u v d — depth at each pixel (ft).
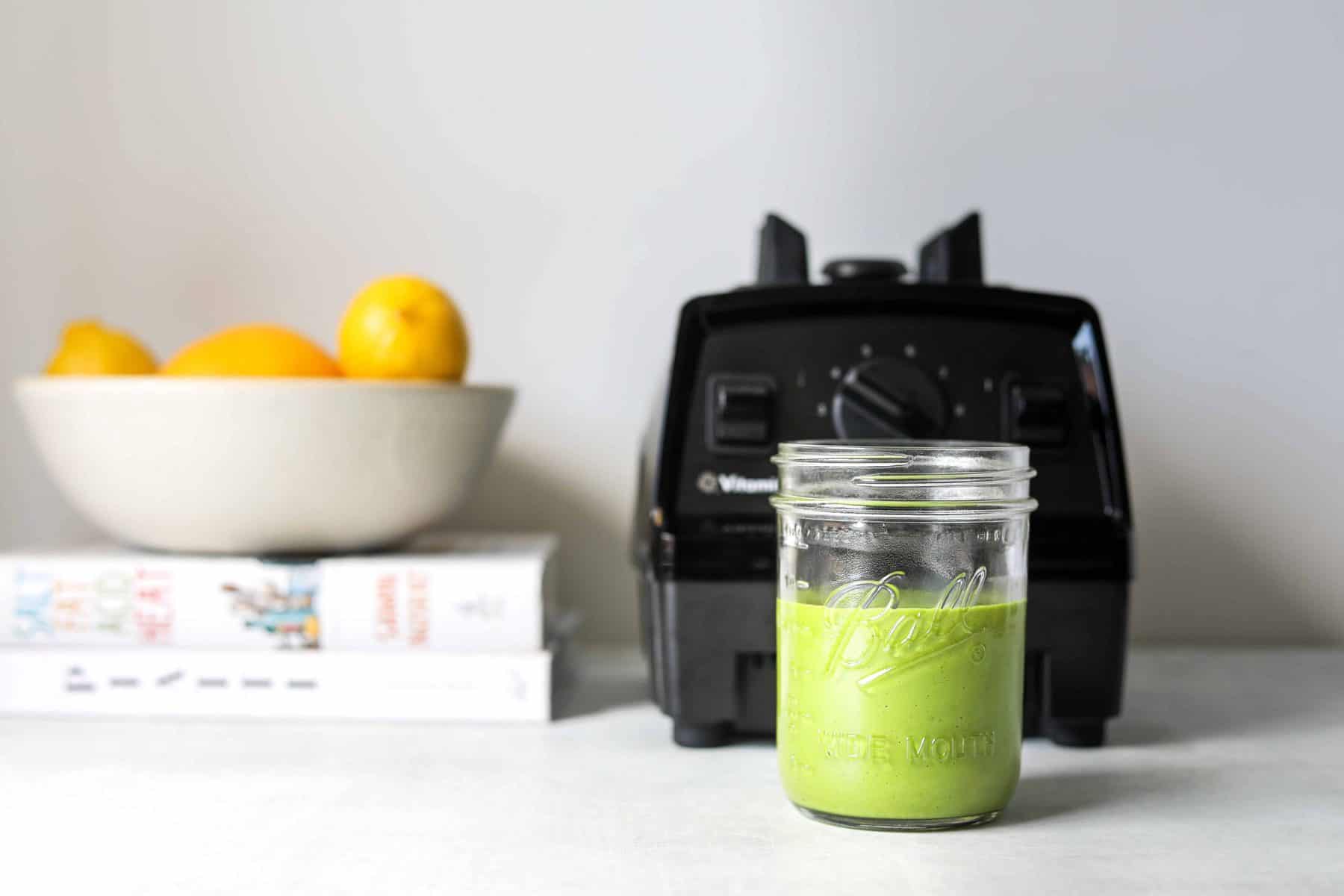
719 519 2.29
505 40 3.43
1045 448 2.31
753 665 2.32
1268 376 3.45
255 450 2.48
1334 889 1.60
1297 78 3.43
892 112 3.42
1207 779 2.12
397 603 2.52
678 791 2.05
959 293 2.31
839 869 1.68
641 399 3.45
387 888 1.61
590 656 3.30
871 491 1.82
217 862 1.70
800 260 2.46
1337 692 2.81
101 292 3.45
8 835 1.81
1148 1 3.42
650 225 3.43
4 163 3.45
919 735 1.81
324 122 3.44
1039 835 1.83
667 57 3.43
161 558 2.58
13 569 2.53
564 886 1.62
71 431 2.54
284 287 3.45
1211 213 3.44
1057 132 3.43
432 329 2.65
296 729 2.45
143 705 2.51
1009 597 1.87
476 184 3.44
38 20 3.43
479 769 2.18
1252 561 3.46
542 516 3.45
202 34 3.43
